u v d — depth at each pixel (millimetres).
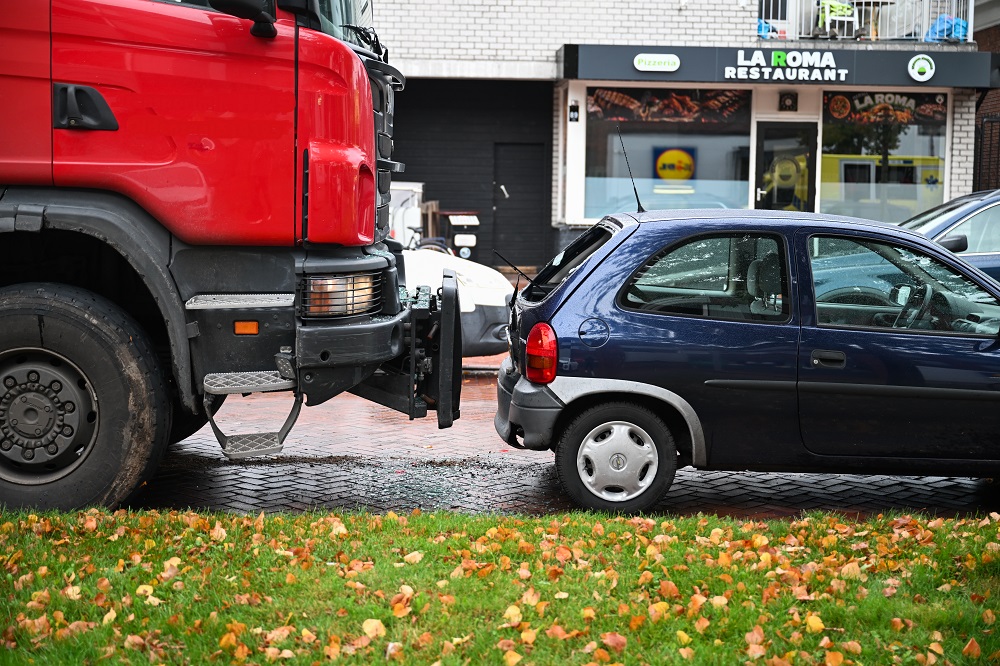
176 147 5691
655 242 6449
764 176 19391
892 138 19438
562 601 4539
